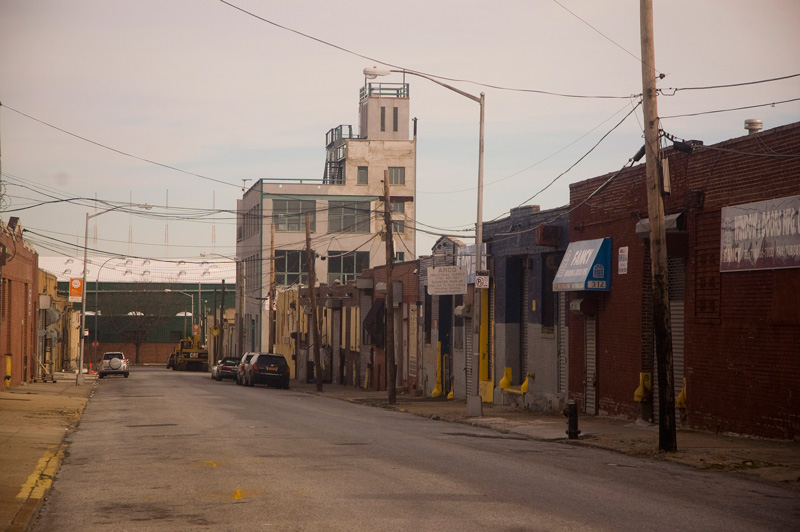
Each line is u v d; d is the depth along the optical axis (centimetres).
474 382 3109
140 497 1266
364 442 2036
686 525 1044
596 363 2914
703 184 2348
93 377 7275
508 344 3659
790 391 2003
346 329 6531
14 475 1467
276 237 9519
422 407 3694
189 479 1432
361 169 10575
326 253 9606
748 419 2147
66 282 12756
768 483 1484
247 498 1239
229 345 11288
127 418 2845
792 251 1986
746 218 2155
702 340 2336
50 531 1040
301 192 9662
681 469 1650
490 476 1455
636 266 2664
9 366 4403
